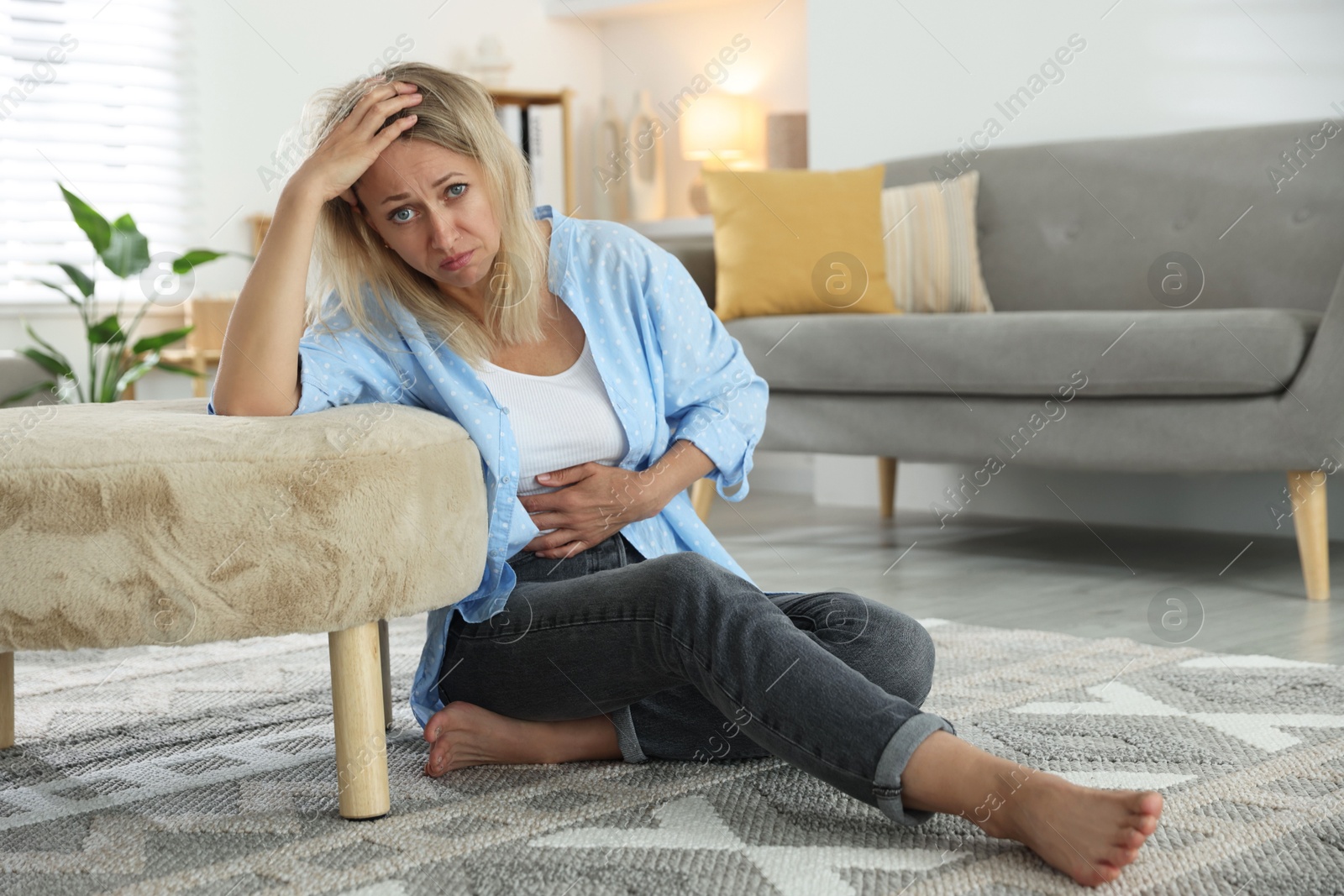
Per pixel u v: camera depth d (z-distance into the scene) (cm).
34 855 100
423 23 436
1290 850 93
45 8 370
